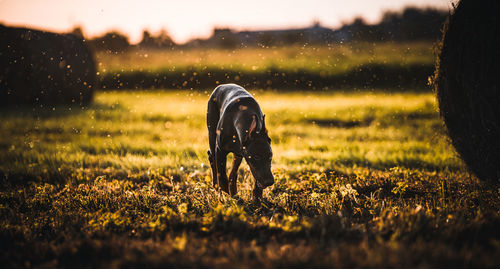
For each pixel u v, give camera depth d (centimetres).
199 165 763
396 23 2256
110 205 529
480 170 589
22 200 557
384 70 2394
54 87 1636
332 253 333
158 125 1243
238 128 498
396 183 581
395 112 1433
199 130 1170
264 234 403
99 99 1958
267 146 467
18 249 385
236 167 556
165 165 762
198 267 318
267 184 455
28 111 1488
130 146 936
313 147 940
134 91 2403
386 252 329
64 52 1648
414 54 2311
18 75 1548
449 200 501
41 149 902
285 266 312
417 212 420
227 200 516
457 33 573
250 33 3122
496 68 543
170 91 2412
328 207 485
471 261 315
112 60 2400
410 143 946
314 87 2456
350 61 2452
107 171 713
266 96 2081
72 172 713
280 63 2619
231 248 360
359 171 679
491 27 539
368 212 479
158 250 355
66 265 352
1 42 1509
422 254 327
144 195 550
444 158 766
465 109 584
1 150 892
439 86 609
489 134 564
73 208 520
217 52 3070
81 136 1049
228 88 586
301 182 621
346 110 1507
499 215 429
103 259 355
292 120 1355
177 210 492
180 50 3066
